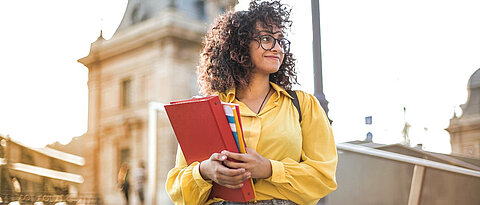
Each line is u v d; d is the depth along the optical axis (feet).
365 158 17.98
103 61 51.88
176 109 4.95
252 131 5.16
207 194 5.18
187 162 5.25
